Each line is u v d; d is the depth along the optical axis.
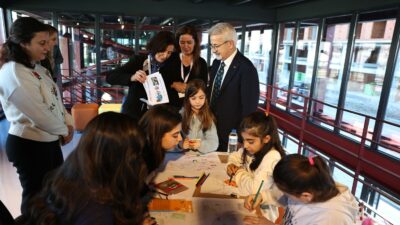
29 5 5.43
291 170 0.92
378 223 1.97
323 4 5.02
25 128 1.50
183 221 1.05
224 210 1.14
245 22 6.57
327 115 5.25
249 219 1.07
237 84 1.94
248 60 1.95
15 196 2.39
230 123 2.03
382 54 4.04
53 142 1.67
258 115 1.37
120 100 5.97
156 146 1.23
